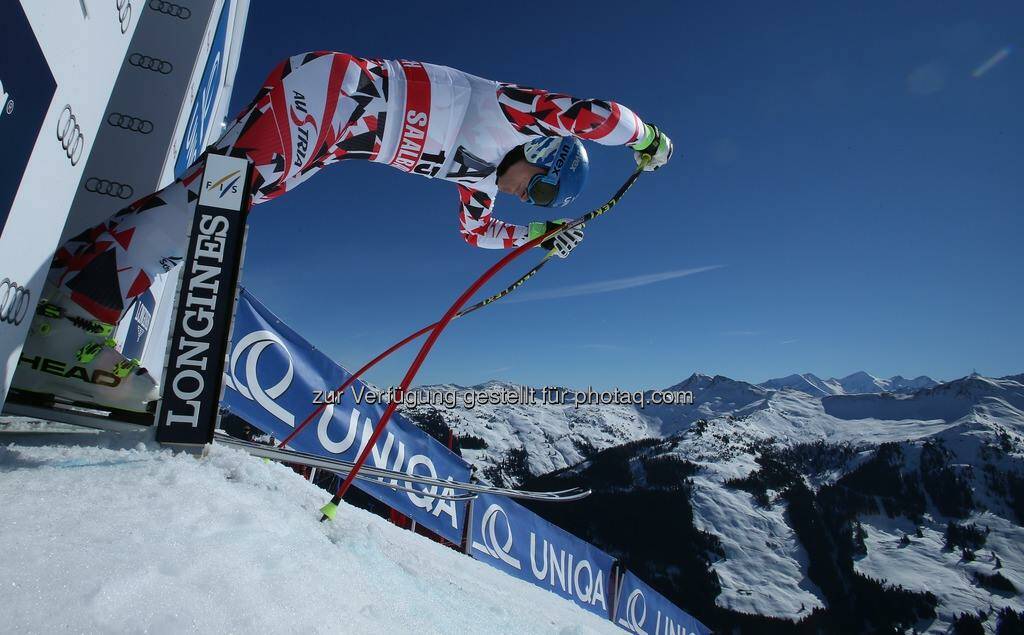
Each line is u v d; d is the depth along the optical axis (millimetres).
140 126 3137
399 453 5578
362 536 1612
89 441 1636
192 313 1653
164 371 1629
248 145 1974
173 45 3227
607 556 8109
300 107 2035
